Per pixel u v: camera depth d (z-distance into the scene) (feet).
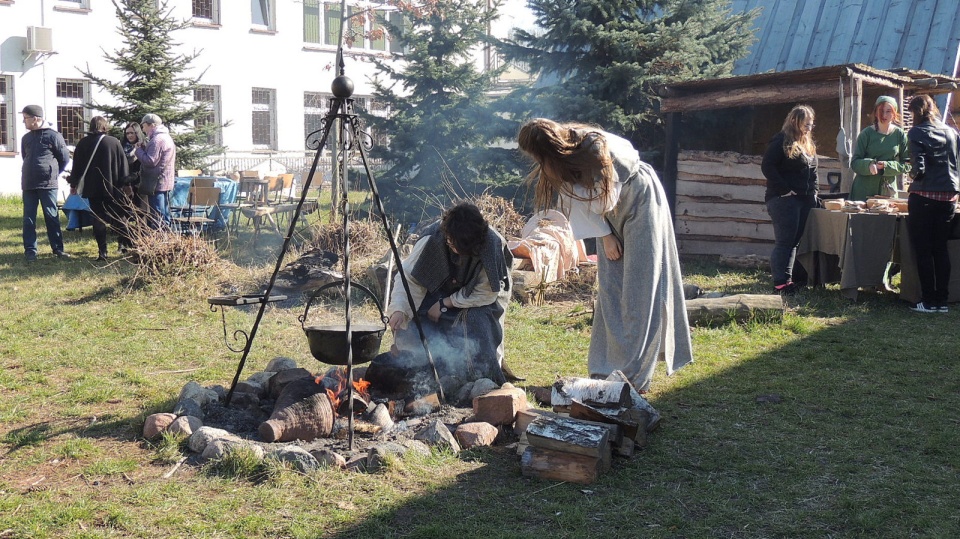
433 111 41.45
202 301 25.32
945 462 12.82
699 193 35.47
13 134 62.95
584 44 38.11
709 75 40.24
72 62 65.10
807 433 14.08
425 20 41.91
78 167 32.76
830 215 26.12
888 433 14.07
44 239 38.83
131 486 11.73
